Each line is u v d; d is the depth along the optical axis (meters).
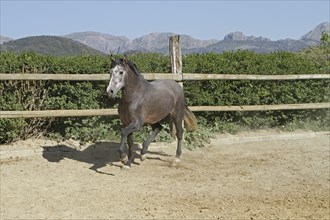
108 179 8.81
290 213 7.09
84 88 11.09
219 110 12.36
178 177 9.09
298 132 13.55
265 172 9.59
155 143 11.45
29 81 10.74
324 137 13.23
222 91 12.77
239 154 11.12
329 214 7.07
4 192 7.88
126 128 9.15
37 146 10.49
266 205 7.48
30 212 6.96
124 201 7.53
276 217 6.89
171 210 7.12
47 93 10.94
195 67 12.39
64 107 11.00
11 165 9.45
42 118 10.87
